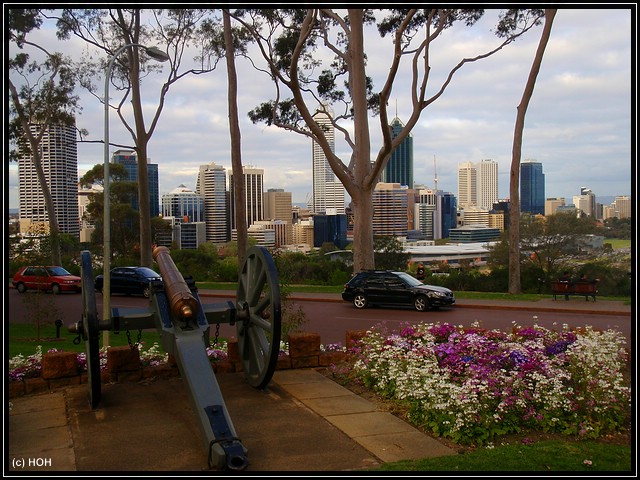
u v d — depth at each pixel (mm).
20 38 28953
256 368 7113
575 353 6930
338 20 24234
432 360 7199
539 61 25625
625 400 6016
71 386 7309
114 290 28172
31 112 33844
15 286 30047
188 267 41094
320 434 5582
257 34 21484
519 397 5988
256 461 4922
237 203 27734
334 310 20922
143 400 6703
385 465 4754
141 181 30578
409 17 18797
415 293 20422
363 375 7285
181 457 5016
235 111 27594
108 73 14883
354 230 24656
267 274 6637
